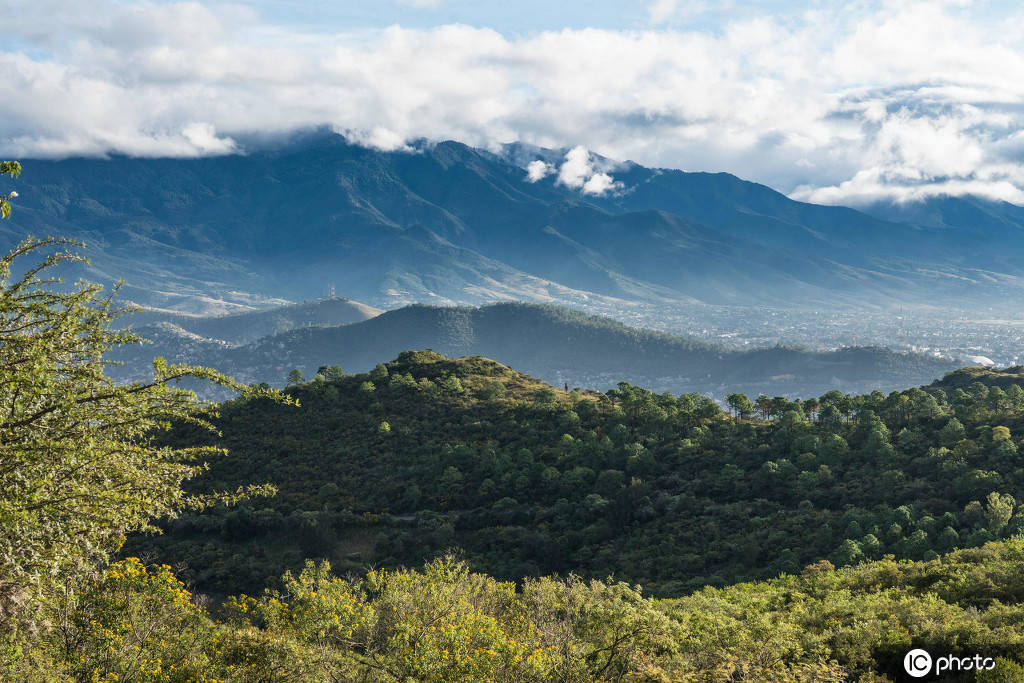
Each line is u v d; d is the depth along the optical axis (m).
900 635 19.48
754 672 17.30
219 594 60.91
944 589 26.77
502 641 15.21
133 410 10.24
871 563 37.69
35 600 10.88
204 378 10.48
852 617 23.03
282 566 65.69
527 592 21.67
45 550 9.93
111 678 12.38
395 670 14.85
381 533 71.56
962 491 60.84
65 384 9.94
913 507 59.59
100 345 10.36
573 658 15.81
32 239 10.15
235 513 71.88
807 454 75.75
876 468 71.75
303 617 17.64
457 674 14.40
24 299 9.85
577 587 22.45
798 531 61.06
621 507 71.81
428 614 18.38
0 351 9.52
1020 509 54.53
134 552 66.75
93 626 13.23
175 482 11.14
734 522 65.69
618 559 63.31
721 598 32.12
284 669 14.03
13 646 10.95
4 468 9.25
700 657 18.56
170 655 13.89
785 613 26.16
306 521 71.62
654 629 19.09
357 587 20.72
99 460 10.15
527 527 72.50
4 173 9.21
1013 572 26.52
